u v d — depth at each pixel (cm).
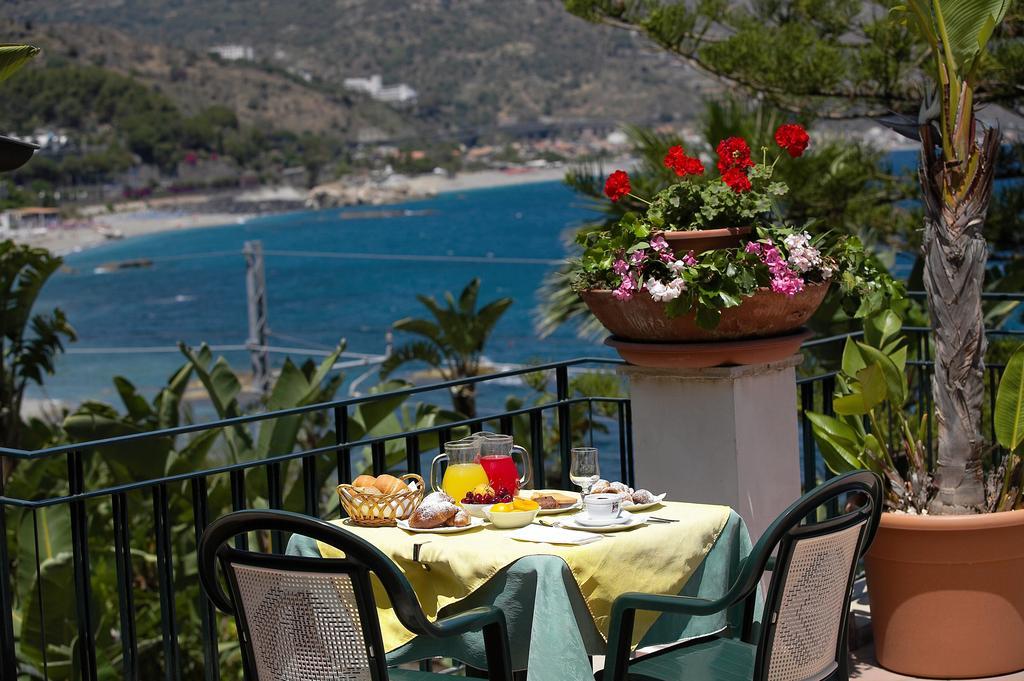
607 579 294
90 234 17350
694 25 1105
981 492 388
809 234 402
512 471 343
